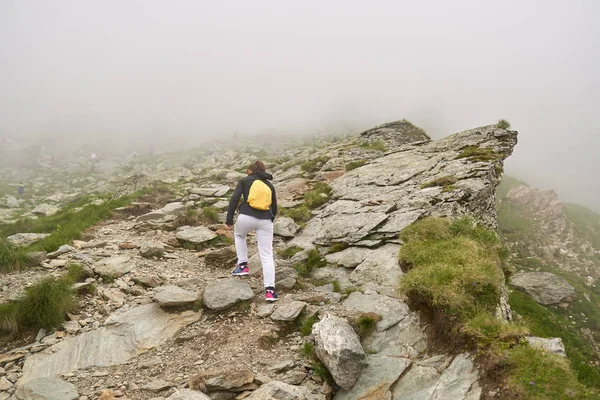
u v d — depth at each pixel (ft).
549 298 189.67
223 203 52.70
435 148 58.34
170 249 34.68
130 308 23.38
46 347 19.71
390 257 28.60
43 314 20.85
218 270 30.63
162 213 46.11
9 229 51.62
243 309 23.36
